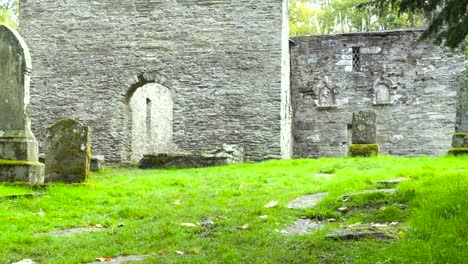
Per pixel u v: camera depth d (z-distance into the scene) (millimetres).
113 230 8234
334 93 27500
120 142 22312
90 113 22516
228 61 21859
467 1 10430
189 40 22109
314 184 12633
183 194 11641
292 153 27391
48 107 22734
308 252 6258
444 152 26312
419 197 8422
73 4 22797
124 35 22484
